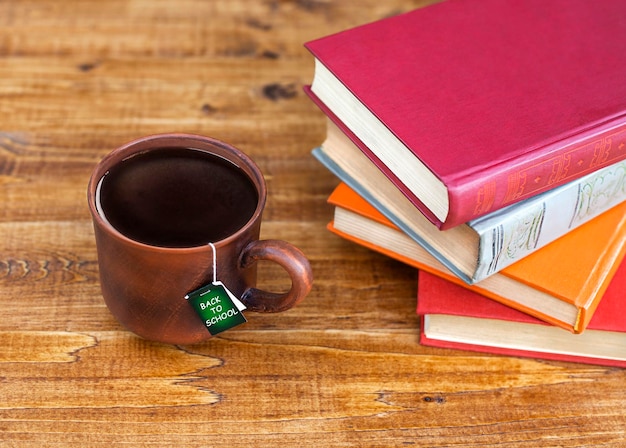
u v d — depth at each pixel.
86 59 0.87
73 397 0.66
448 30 0.74
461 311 0.69
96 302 0.71
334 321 0.71
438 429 0.66
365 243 0.73
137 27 0.91
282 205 0.78
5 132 0.81
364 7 0.95
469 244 0.67
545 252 0.69
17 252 0.73
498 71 0.71
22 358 0.68
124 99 0.84
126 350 0.69
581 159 0.67
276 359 0.69
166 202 0.67
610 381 0.69
